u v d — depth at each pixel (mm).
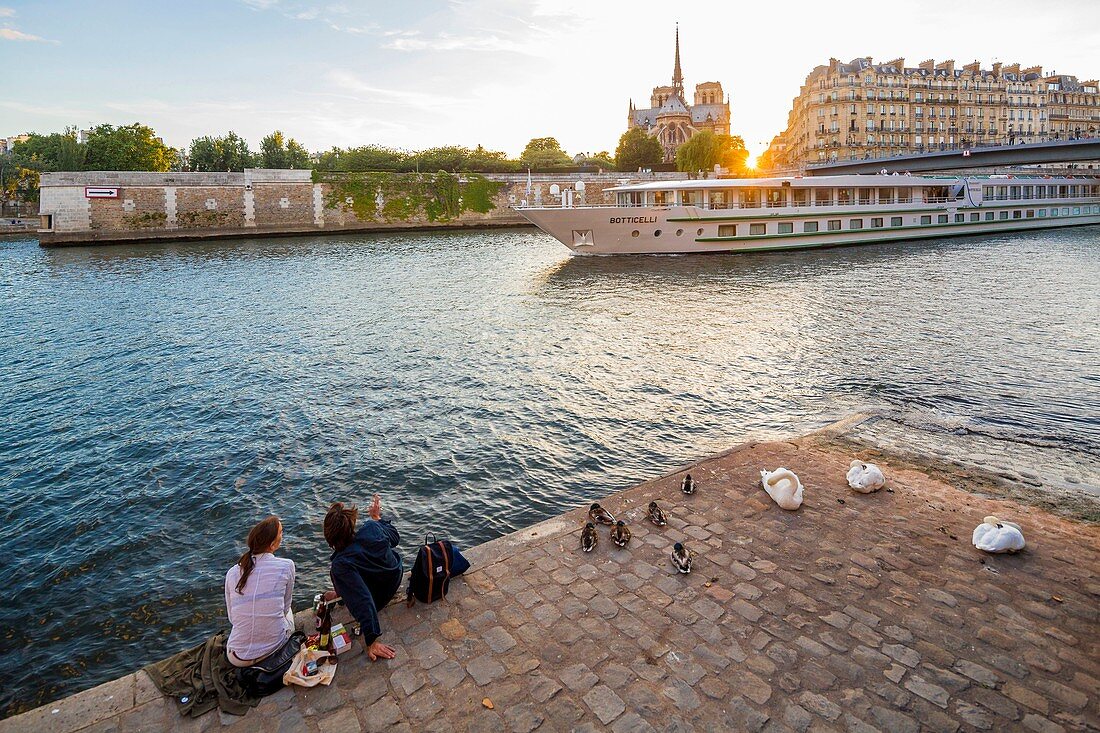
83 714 5430
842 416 15062
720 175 90688
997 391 16391
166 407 17109
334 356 22000
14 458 14008
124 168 90625
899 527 8406
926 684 5574
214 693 5613
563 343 23141
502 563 7586
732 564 7508
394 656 6004
